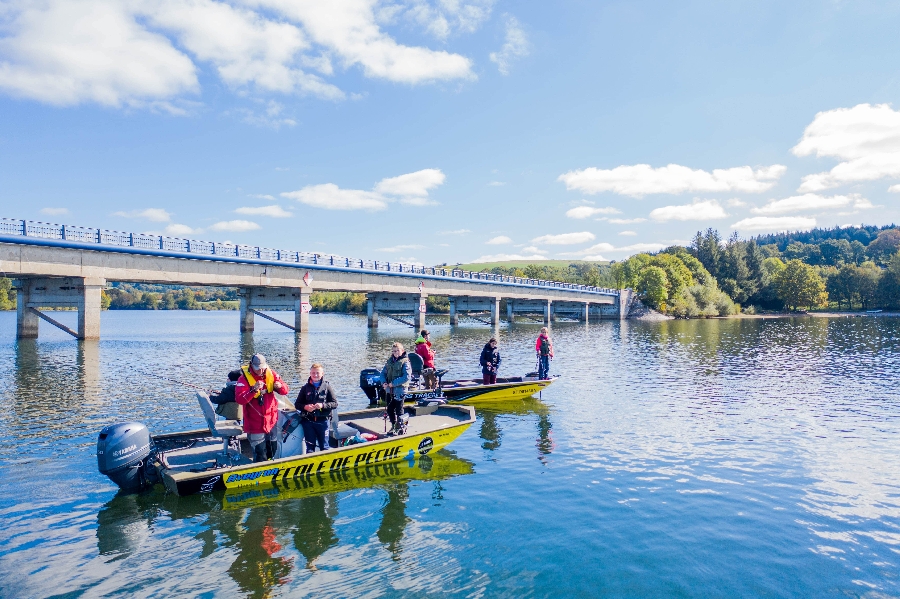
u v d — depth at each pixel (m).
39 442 13.47
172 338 49.66
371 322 69.38
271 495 10.14
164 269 41.81
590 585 7.04
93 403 18.33
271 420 10.47
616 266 137.50
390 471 11.62
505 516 9.23
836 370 29.42
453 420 14.35
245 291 57.06
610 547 8.12
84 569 7.36
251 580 7.09
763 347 43.81
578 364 31.77
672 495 10.32
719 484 10.98
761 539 8.51
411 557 7.74
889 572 7.53
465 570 7.39
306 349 38.66
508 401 19.77
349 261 57.53
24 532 8.52
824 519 9.32
